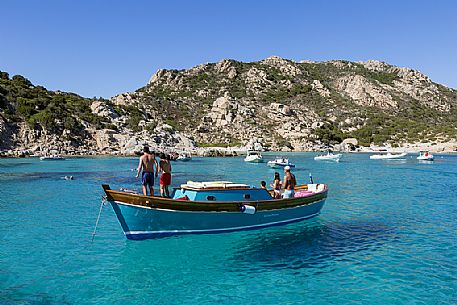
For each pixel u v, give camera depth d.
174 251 13.23
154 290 10.05
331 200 25.06
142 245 13.79
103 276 10.99
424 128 150.38
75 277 10.92
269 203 16.25
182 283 10.53
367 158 89.94
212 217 14.88
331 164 67.38
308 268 11.72
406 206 22.67
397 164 67.50
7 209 21.16
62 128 88.75
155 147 91.81
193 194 15.20
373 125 157.00
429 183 36.12
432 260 12.46
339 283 10.53
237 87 182.25
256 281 10.68
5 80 100.44
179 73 197.50
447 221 18.42
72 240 14.70
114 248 13.62
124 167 53.47
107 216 19.33
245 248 13.67
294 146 128.50
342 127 156.75
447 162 73.75
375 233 16.02
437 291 9.97
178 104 154.25
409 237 15.38
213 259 12.47
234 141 128.25
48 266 11.80
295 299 9.53
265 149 121.69
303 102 177.25
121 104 134.62
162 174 15.54
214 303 9.29
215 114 143.00
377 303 9.28
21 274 11.14
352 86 199.25
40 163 60.38
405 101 193.75
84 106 107.69
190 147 104.38
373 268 11.72
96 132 93.38
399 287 10.25
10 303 9.23
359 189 31.31
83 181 36.06
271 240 14.75
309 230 16.44
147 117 128.25
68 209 21.25
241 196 16.05
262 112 154.12
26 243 14.32
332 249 13.66
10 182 34.84
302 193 19.52
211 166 60.84
